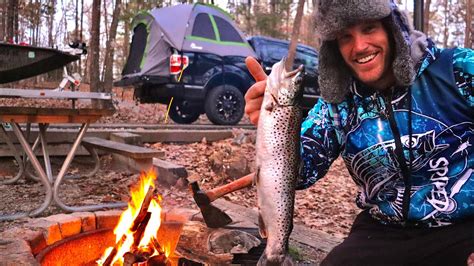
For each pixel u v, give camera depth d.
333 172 7.40
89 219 3.45
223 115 10.11
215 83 10.10
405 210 2.13
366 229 2.36
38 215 4.22
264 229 1.93
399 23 2.03
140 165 5.83
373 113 2.09
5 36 19.91
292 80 1.84
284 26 33.47
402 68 1.95
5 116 4.02
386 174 2.13
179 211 3.69
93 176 5.96
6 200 4.79
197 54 9.95
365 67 1.99
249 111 2.01
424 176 2.08
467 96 1.98
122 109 13.46
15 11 19.97
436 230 2.13
